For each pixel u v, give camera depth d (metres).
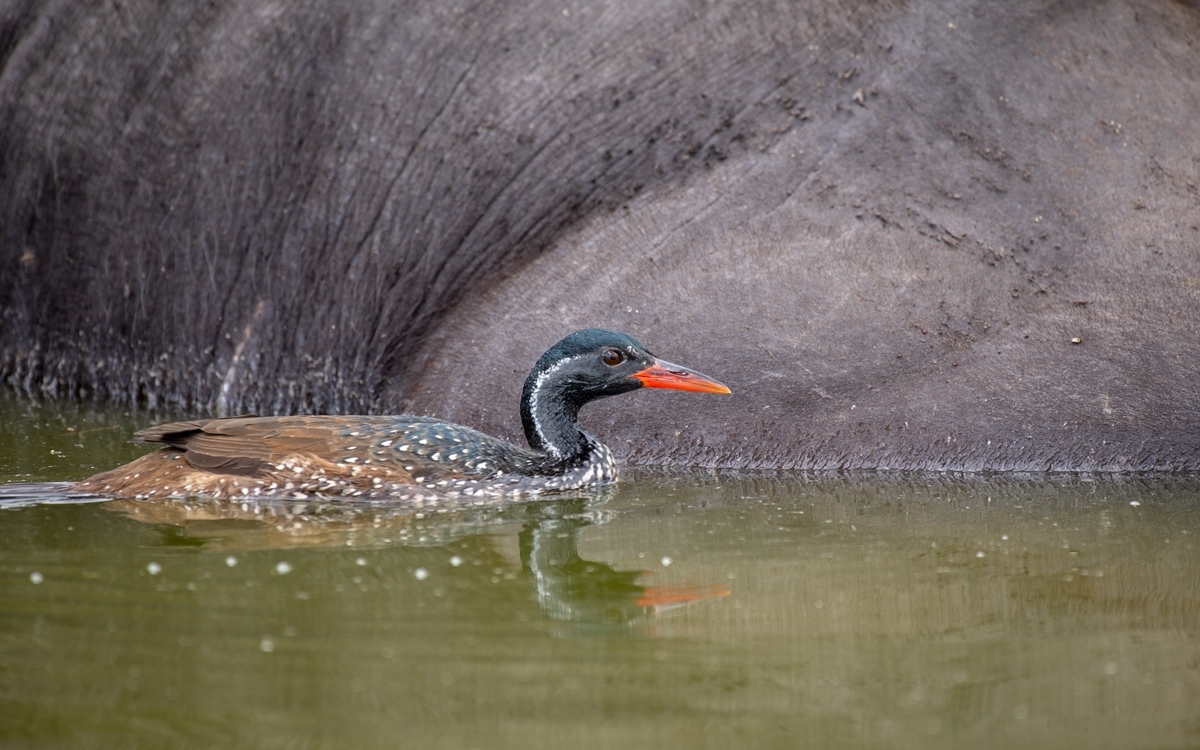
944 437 12.48
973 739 6.62
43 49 16.25
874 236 13.29
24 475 11.84
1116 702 7.06
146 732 6.56
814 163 13.79
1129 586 9.02
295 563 9.35
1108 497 11.43
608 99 14.51
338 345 15.34
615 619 8.37
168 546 9.68
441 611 8.41
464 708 6.90
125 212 16.14
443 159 14.92
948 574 9.32
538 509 11.19
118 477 11.27
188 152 15.82
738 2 14.36
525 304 14.18
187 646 7.65
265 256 15.62
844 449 12.63
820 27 14.13
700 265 13.55
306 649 7.67
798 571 9.42
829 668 7.54
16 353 16.95
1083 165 13.27
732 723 6.80
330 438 11.41
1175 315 12.47
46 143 16.30
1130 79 13.68
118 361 16.47
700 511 11.16
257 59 15.50
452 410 13.86
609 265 13.95
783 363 12.88
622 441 13.17
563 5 14.73
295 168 15.41
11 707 6.80
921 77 13.79
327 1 15.26
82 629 7.89
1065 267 12.87
